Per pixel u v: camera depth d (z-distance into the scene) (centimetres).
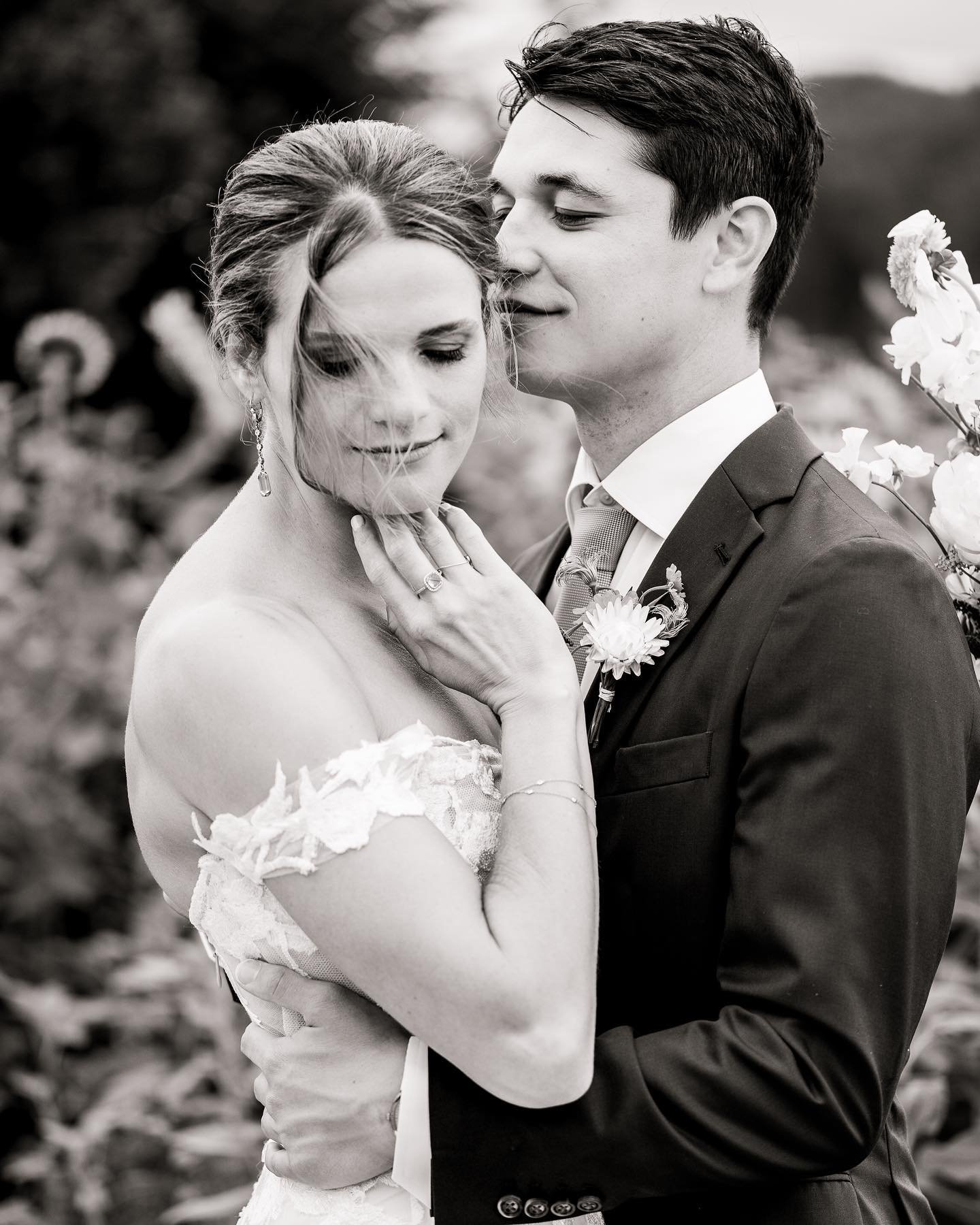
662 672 177
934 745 160
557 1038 147
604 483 199
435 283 154
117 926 452
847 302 899
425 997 147
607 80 183
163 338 466
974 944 336
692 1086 154
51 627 445
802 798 158
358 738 154
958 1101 338
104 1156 354
